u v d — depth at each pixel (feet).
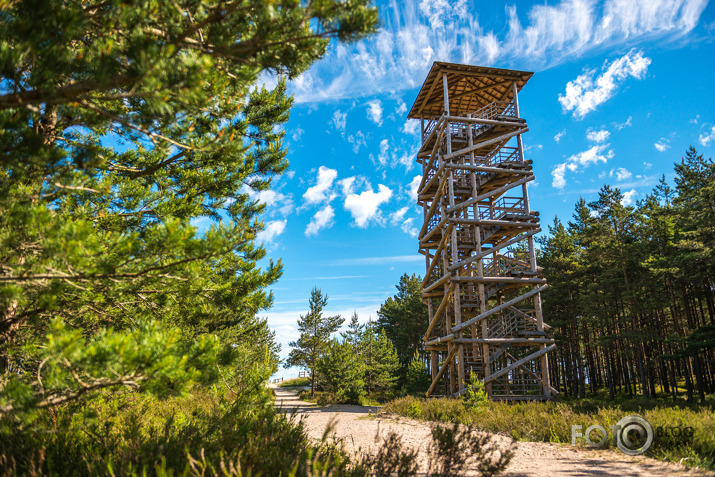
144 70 12.55
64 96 13.16
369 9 14.42
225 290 28.53
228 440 17.56
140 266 15.93
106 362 12.05
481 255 80.07
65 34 12.55
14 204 14.94
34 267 14.69
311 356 126.93
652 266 96.73
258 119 35.12
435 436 20.43
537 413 45.42
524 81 90.89
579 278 131.54
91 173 19.39
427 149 98.43
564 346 143.33
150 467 13.64
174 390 13.08
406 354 186.60
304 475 14.99
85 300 20.81
